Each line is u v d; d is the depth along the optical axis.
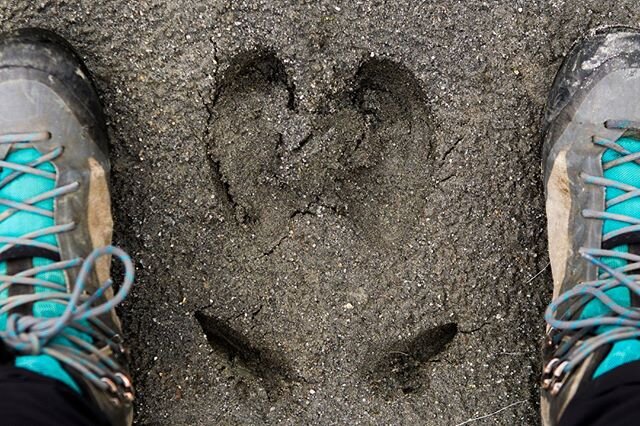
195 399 0.95
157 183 0.95
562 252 0.94
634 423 0.84
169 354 0.95
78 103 0.94
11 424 0.83
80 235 0.93
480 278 0.95
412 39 0.95
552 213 0.95
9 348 0.88
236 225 0.95
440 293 0.95
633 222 0.93
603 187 0.94
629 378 0.86
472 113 0.96
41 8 0.95
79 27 0.95
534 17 0.96
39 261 0.92
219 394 0.95
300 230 0.95
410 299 0.95
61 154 0.93
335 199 0.95
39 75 0.93
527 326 0.96
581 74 0.95
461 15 0.95
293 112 0.95
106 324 0.93
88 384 0.89
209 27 0.95
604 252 0.92
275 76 0.96
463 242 0.95
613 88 0.94
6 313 0.90
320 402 0.95
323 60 0.95
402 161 0.96
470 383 0.95
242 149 0.95
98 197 0.93
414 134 0.96
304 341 0.95
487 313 0.95
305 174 0.95
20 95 0.93
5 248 0.91
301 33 0.95
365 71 0.96
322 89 0.95
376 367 0.95
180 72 0.95
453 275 0.95
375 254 0.95
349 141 0.95
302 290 0.95
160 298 0.95
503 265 0.96
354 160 0.96
